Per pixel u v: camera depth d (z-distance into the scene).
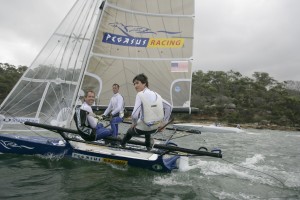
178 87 8.03
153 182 5.02
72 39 6.87
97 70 7.44
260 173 6.22
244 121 59.84
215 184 5.15
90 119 5.23
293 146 14.27
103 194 4.29
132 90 7.88
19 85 6.19
